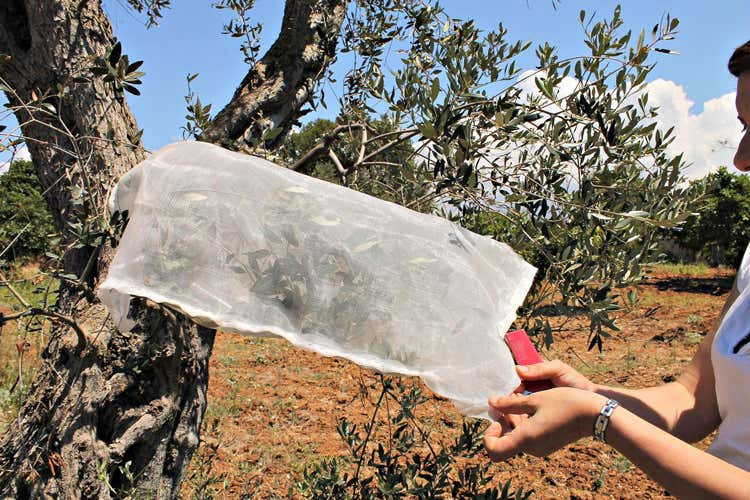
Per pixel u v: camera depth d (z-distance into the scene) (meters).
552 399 1.03
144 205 1.26
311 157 2.38
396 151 2.54
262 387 7.05
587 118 1.67
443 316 1.14
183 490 3.81
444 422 5.70
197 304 1.15
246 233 1.17
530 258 2.02
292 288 1.14
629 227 1.66
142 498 2.26
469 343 1.13
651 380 7.00
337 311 1.13
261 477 4.79
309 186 1.22
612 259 1.67
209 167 1.25
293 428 5.84
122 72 1.73
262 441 5.52
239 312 1.13
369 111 2.57
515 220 1.77
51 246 1.79
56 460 2.05
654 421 1.28
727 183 16.98
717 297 12.96
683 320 10.02
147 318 2.09
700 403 1.31
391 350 1.12
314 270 1.14
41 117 2.04
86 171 1.80
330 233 1.16
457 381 1.11
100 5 2.09
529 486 4.89
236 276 1.16
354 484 2.32
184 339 2.21
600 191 1.66
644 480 4.90
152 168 1.34
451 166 1.62
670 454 0.93
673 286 14.88
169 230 1.20
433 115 1.62
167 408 2.21
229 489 4.56
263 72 2.42
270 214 1.18
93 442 2.07
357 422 5.95
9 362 4.04
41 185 2.10
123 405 2.16
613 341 8.41
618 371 7.29
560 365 1.28
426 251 1.19
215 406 6.38
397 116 2.41
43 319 2.15
